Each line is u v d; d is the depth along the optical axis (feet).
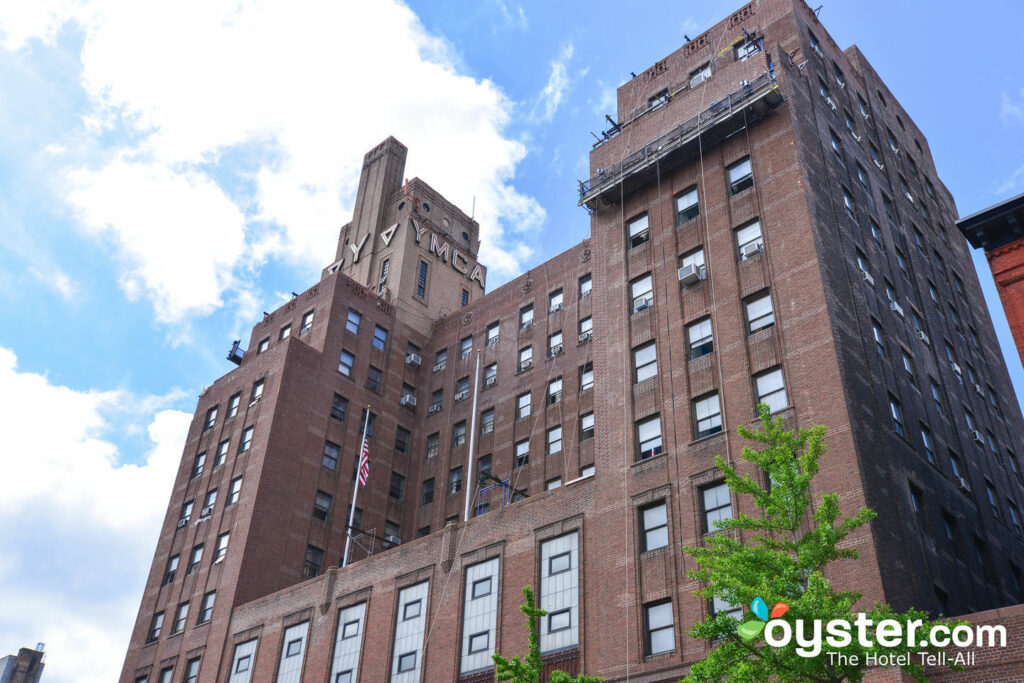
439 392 237.45
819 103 163.53
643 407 141.38
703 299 143.54
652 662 118.62
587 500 140.77
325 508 206.80
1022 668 89.45
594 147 178.60
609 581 129.49
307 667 165.58
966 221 119.14
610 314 156.46
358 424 222.89
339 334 231.50
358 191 314.14
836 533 80.64
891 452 121.80
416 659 150.10
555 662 129.29
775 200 143.33
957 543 129.29
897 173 188.24
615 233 164.96
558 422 199.00
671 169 162.71
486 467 208.74
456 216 305.12
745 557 80.43
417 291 269.44
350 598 168.45
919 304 163.84
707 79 165.17
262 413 212.02
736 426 127.34
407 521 219.00
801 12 177.06
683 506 126.82
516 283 235.61
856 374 125.08
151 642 198.08
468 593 150.10
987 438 165.89
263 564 191.21
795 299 131.75
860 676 76.02
